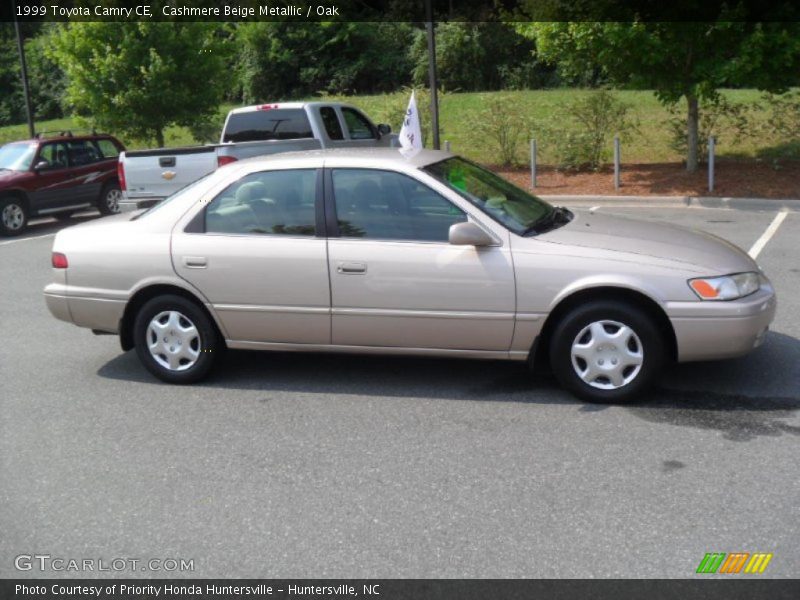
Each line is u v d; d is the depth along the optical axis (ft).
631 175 54.34
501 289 17.67
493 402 18.19
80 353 23.44
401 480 14.62
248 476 15.07
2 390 20.43
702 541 12.24
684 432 16.14
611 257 17.35
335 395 19.08
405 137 39.04
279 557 12.35
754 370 19.47
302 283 18.72
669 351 17.83
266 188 19.27
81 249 20.25
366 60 114.42
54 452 16.52
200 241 19.36
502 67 106.42
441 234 18.19
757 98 73.26
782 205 44.09
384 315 18.43
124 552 12.72
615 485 14.06
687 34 47.06
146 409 18.71
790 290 26.78
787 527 12.53
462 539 12.58
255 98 117.91
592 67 54.60
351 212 18.69
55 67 133.80
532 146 53.01
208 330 19.77
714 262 17.38
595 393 17.69
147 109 63.05
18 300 30.81
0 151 50.70
